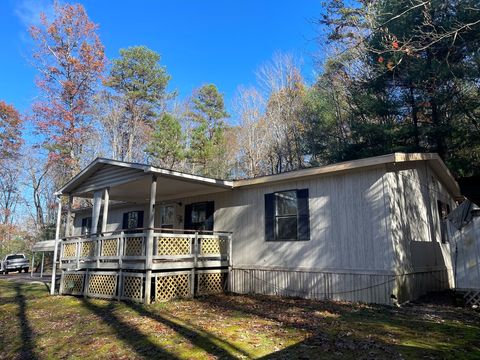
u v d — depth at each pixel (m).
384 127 15.20
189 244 10.21
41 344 6.10
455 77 12.53
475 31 11.68
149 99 32.00
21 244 33.09
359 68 18.94
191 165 29.17
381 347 4.78
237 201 11.33
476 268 7.59
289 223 9.79
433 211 10.50
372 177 8.33
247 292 10.50
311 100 24.14
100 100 30.34
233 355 4.73
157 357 4.89
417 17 11.63
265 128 29.42
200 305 8.55
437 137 13.99
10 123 33.19
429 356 4.41
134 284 9.57
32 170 34.91
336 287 8.60
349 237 8.52
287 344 5.07
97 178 11.68
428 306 7.66
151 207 9.28
